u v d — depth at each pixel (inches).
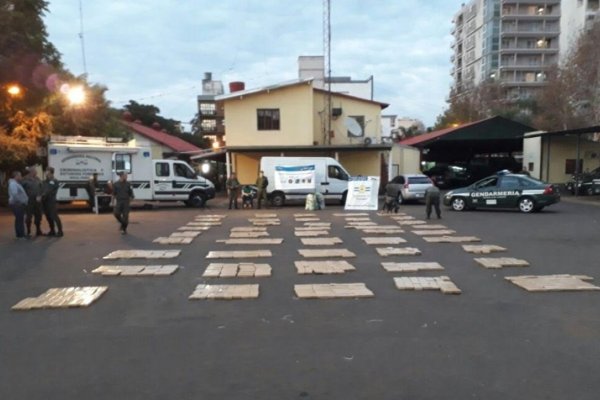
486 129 1261.1
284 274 310.7
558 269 319.9
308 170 868.0
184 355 175.9
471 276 301.7
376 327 205.8
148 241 450.0
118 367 165.5
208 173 1424.7
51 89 845.2
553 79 1624.0
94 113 995.9
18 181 470.3
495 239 452.4
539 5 3501.5
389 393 146.0
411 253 376.8
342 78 2055.9
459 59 4301.2
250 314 225.3
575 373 159.3
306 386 150.9
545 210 749.3
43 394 146.3
